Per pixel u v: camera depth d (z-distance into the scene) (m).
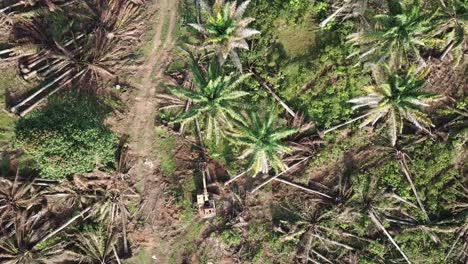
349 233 19.03
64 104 17.31
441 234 19.11
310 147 18.97
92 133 16.69
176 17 19.11
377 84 18.05
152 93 19.08
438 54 19.11
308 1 18.86
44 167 16.81
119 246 18.84
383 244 18.94
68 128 16.11
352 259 18.89
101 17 18.55
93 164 17.80
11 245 17.92
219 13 16.78
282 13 18.77
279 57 19.02
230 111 17.16
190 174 19.11
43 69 18.33
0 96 18.47
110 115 18.84
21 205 18.16
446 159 19.05
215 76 18.41
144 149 19.11
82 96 18.56
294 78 18.95
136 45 19.00
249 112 18.48
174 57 19.11
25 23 18.25
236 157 19.02
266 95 18.80
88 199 18.56
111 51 18.69
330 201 19.05
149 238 19.05
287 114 19.00
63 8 18.53
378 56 17.67
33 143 15.88
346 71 18.84
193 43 18.91
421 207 18.94
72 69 18.48
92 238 18.45
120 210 18.77
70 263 18.59
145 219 19.05
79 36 18.48
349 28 18.75
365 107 19.06
